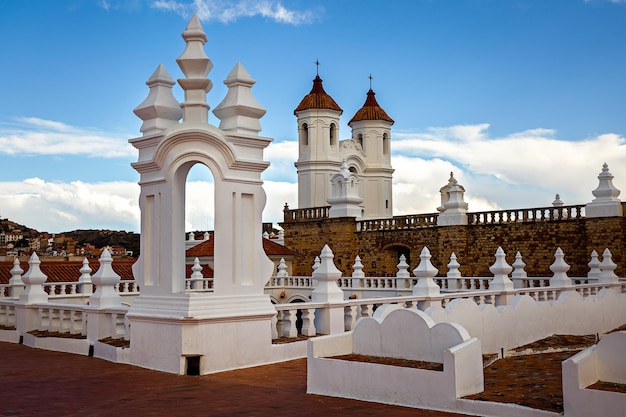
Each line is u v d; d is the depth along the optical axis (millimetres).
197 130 14797
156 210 15281
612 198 47375
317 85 81938
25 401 11766
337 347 12797
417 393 11062
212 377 13797
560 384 11992
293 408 11141
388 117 85000
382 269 62188
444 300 21391
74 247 71438
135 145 15812
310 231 67938
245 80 15664
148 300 15094
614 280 30562
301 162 80250
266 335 15336
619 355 9781
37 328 20219
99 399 11891
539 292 25453
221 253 14750
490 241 54156
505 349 17328
